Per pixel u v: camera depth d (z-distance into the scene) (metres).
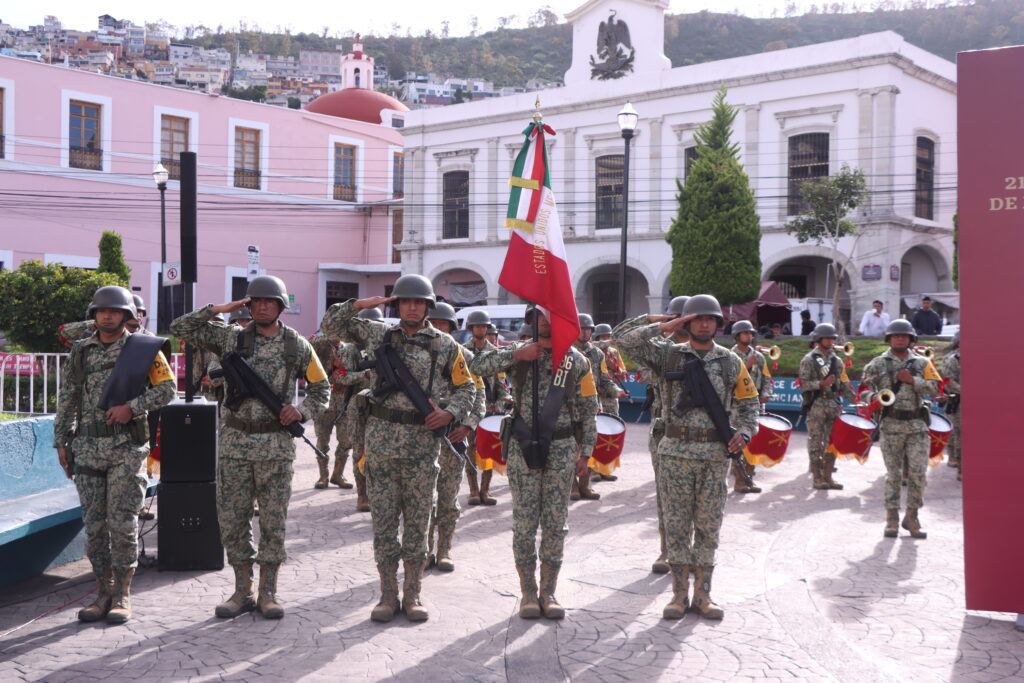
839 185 25.02
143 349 5.50
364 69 55.28
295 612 5.68
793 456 13.26
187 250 7.88
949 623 5.57
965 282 5.63
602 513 8.86
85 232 32.75
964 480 5.63
